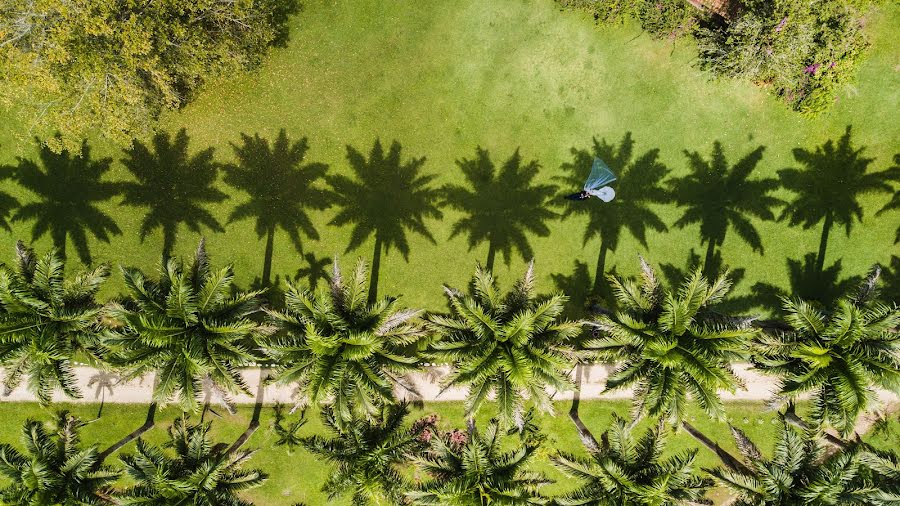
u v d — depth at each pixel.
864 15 17.00
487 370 13.98
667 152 18.50
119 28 14.31
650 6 17.28
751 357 15.15
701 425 19.61
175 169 18.62
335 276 14.87
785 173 18.50
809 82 16.97
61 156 18.52
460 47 18.30
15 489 15.79
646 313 14.99
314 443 16.89
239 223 18.80
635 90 18.31
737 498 18.30
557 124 18.47
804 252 18.78
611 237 18.80
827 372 14.31
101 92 15.17
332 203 18.77
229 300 15.22
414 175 18.69
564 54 18.22
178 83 17.78
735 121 18.33
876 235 18.67
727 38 16.92
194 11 15.20
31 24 14.04
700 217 18.69
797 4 15.44
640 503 15.61
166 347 14.12
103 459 17.97
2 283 14.09
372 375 14.23
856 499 15.52
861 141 18.33
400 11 18.23
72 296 15.11
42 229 18.77
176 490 15.74
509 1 18.12
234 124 18.52
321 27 18.28
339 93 18.47
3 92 15.06
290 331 14.91
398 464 19.64
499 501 15.44
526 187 18.67
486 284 14.99
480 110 18.47
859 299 15.33
